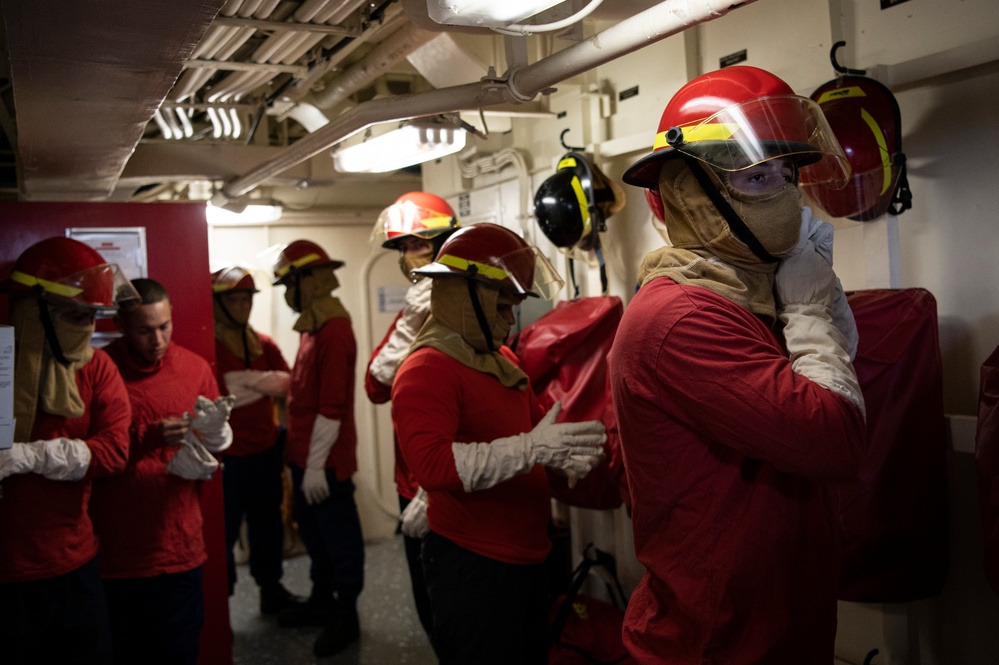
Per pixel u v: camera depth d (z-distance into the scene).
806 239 1.39
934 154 2.09
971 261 2.03
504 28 1.74
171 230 3.21
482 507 2.02
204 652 3.21
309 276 3.80
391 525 5.36
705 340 1.28
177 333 3.22
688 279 1.36
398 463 3.22
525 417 2.20
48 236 3.05
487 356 2.14
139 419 2.75
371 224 5.38
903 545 1.93
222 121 4.21
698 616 1.36
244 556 5.21
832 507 1.44
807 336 1.32
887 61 2.17
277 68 3.00
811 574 1.36
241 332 4.38
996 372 1.69
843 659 2.41
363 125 2.47
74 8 1.60
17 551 2.24
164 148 4.00
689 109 1.37
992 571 1.67
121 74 2.05
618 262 3.15
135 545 2.69
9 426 1.86
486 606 1.99
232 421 4.14
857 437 1.25
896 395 1.91
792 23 2.40
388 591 4.34
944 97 2.06
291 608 4.06
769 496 1.33
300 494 4.00
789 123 1.32
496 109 3.16
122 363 2.81
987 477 1.68
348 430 3.73
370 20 2.55
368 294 5.35
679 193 1.39
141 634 2.77
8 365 1.86
